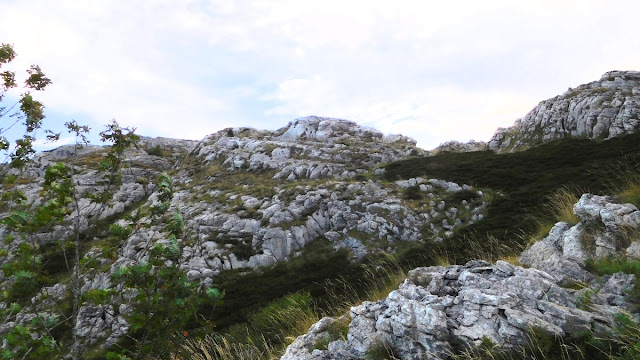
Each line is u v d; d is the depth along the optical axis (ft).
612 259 17.85
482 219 75.41
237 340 29.27
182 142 243.60
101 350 41.01
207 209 104.37
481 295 15.65
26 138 22.82
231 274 76.59
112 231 16.01
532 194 78.23
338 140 176.14
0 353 14.21
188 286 15.08
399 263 58.59
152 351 15.31
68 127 17.37
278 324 29.22
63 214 15.65
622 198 21.71
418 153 163.22
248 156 152.05
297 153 154.40
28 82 22.54
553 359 12.37
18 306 14.56
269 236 85.25
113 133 17.34
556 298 15.26
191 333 15.85
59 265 67.21
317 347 17.60
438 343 14.43
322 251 81.97
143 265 14.85
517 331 13.57
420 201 94.58
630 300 14.43
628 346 11.76
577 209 21.93
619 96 121.90
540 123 138.00
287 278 70.79
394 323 15.94
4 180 22.34
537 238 25.82
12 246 16.01
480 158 121.19
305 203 97.35
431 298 16.61
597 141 108.58
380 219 86.94
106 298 15.99
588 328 13.12
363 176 122.93
